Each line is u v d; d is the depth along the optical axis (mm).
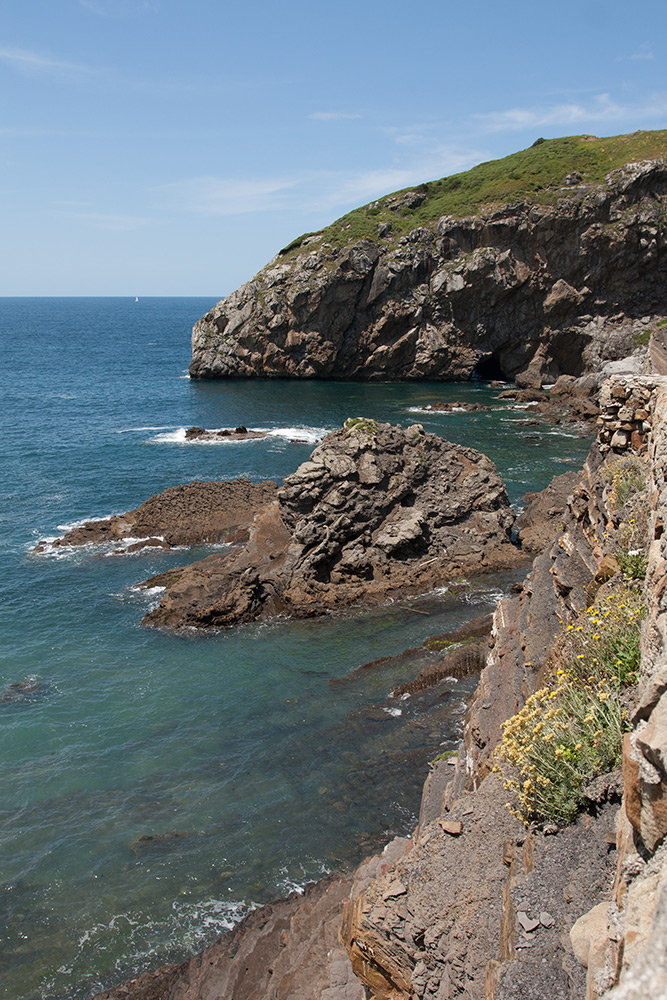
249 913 14688
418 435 35969
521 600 16484
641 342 84500
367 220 97500
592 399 73125
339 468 33000
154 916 14898
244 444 62062
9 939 14461
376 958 8250
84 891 15570
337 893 13812
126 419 72875
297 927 13062
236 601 29500
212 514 40250
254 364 99188
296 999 10781
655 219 83125
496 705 12453
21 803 18359
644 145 88938
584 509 15023
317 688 23562
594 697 7793
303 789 18547
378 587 31297
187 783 19000
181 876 15891
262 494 42156
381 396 84562
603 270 86125
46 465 54250
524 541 35094
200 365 101125
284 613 29984
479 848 8336
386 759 19469
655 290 87125
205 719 22016
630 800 4621
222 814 17781
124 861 16375
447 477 35688
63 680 24578
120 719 22125
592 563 13148
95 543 38250
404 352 93875
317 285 91875
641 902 3742
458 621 28297
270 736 20938
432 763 14203
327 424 70125
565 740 7391
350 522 32312
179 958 13898
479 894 7680
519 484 47625
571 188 85750
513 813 7973
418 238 90875
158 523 39594
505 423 67562
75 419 72438
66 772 19578
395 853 11633
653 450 10195
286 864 16078
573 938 5637
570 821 7078
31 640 27609
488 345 92375
